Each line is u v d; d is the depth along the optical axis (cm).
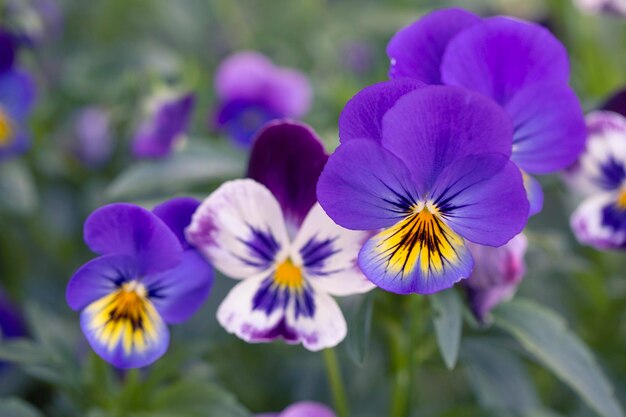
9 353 41
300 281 36
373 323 43
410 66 36
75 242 57
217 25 71
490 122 32
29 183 54
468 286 37
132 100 56
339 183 33
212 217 35
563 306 51
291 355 51
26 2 54
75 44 69
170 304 36
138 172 47
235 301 36
